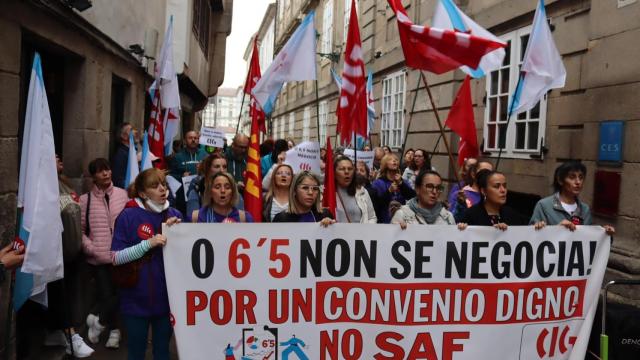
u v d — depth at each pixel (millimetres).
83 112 6000
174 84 6723
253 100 4738
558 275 3609
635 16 5699
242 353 3389
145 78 9781
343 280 3438
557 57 5109
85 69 5988
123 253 3404
